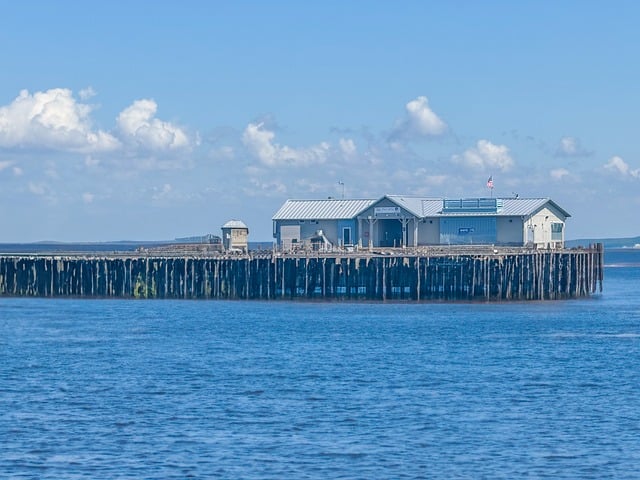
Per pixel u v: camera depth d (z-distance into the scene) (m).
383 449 95.62
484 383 127.62
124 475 88.06
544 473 88.88
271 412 110.19
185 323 197.25
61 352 156.25
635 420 106.50
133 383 127.62
